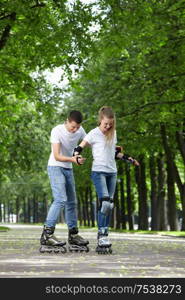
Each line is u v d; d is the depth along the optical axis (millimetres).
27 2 35469
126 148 58750
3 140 65375
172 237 48469
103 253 19328
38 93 48375
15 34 38344
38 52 39062
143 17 38781
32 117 76250
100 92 59031
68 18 38094
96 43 39375
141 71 51688
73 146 20391
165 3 43969
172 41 46750
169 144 66188
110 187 19859
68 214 20234
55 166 19984
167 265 15656
